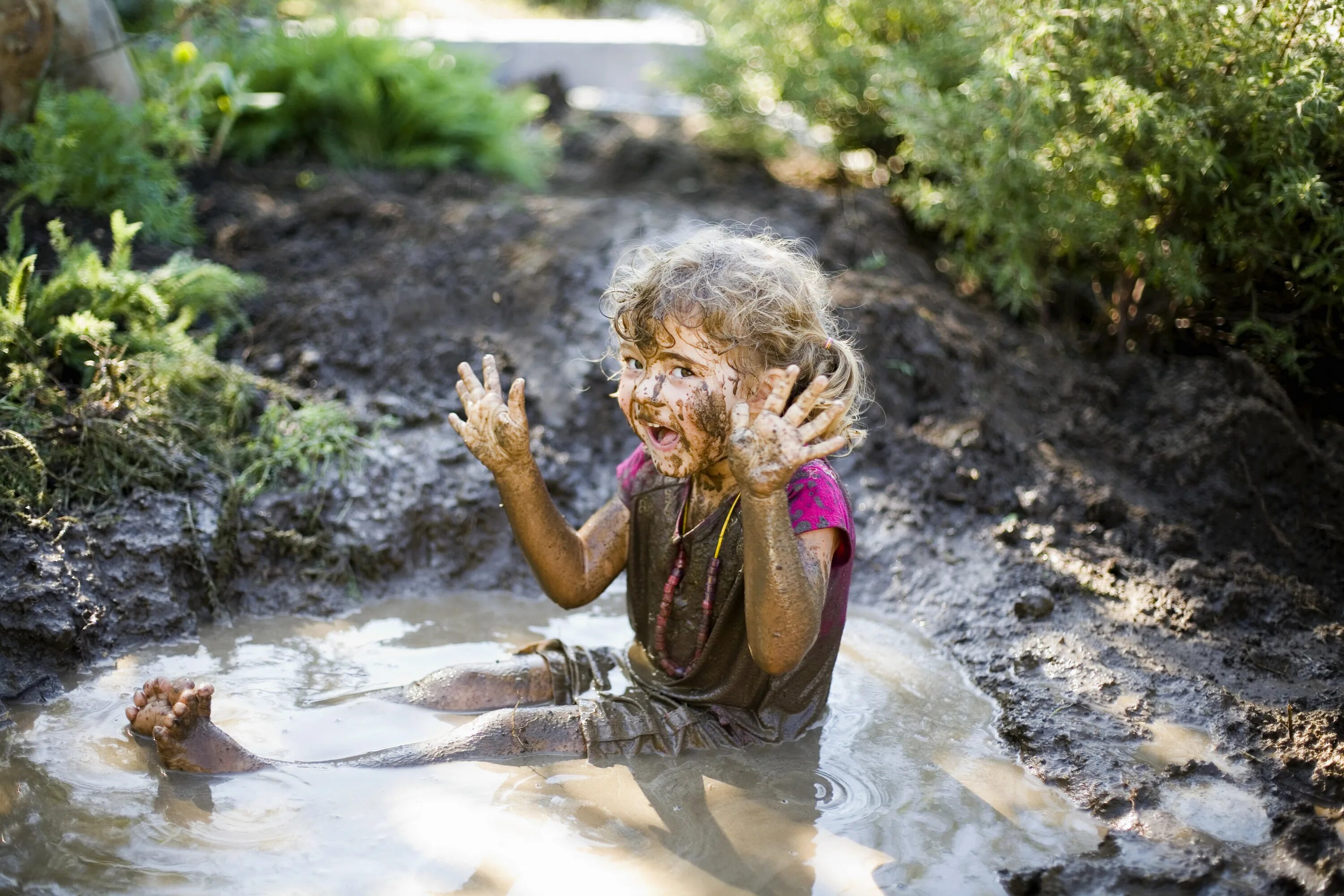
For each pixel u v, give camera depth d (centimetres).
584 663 303
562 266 472
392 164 595
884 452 416
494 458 268
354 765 262
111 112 444
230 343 428
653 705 279
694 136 690
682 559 276
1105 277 467
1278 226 377
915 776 271
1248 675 314
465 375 273
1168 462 404
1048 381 452
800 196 580
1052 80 386
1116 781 267
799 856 238
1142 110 359
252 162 567
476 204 534
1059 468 404
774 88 588
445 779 259
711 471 268
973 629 343
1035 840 248
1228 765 275
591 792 257
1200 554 373
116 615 327
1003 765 278
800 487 260
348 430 395
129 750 268
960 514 393
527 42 804
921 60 479
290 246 489
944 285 521
